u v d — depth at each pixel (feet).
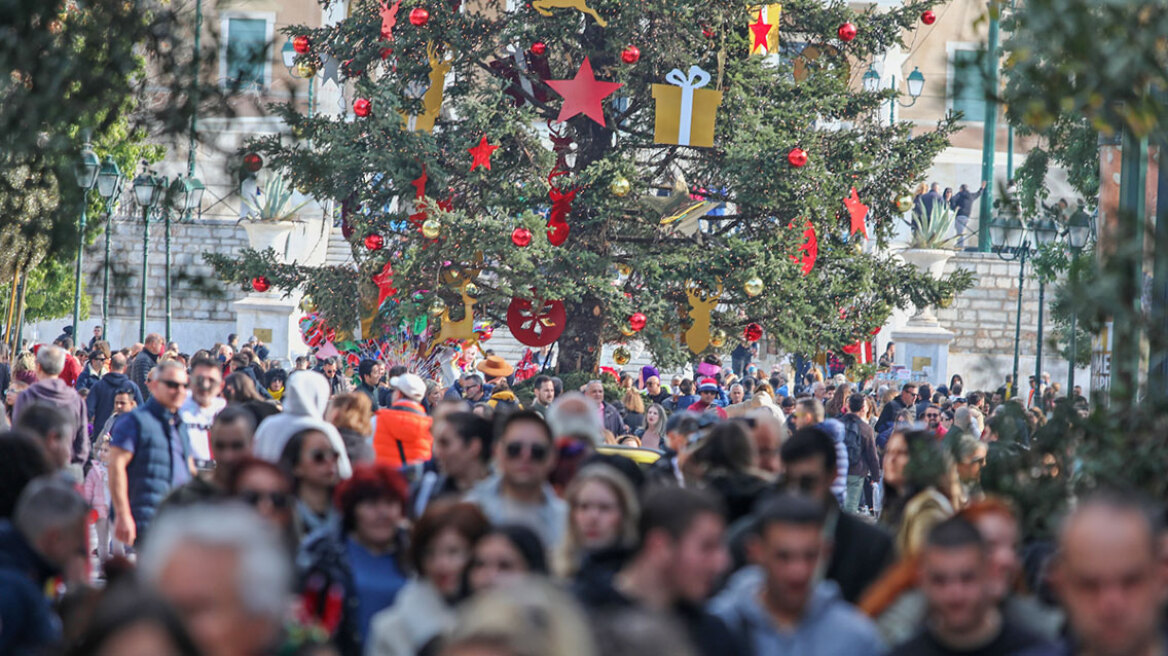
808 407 93.50
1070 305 49.98
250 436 68.90
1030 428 56.44
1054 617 42.47
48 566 44.19
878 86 338.95
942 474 55.57
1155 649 29.94
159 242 336.90
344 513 51.93
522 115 193.36
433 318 187.52
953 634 37.11
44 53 59.26
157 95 64.49
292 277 200.64
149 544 25.82
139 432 82.84
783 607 40.68
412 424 87.51
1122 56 44.09
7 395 126.52
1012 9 48.80
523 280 184.14
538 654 20.65
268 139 76.07
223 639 24.22
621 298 185.16
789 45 214.90
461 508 44.83
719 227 210.79
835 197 195.93
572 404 67.05
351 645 48.06
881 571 51.29
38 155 61.36
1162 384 50.62
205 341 341.21
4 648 39.68
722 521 38.40
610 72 197.36
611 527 45.65
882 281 203.62
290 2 352.28
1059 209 59.36
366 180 190.90
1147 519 30.07
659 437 134.62
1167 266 48.21
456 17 196.13
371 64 203.82
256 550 24.93
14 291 164.76
